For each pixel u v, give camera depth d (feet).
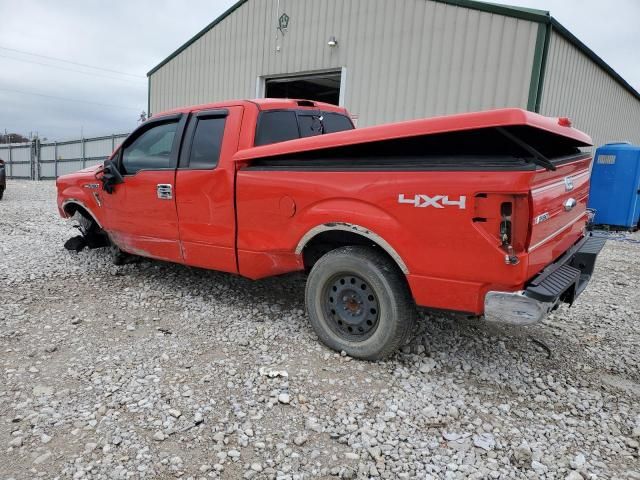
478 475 7.45
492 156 9.18
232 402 9.32
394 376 10.52
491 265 8.83
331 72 40.45
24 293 15.47
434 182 9.21
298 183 11.34
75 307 14.39
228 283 17.10
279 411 9.10
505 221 8.57
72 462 7.54
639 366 11.65
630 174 35.29
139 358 11.13
